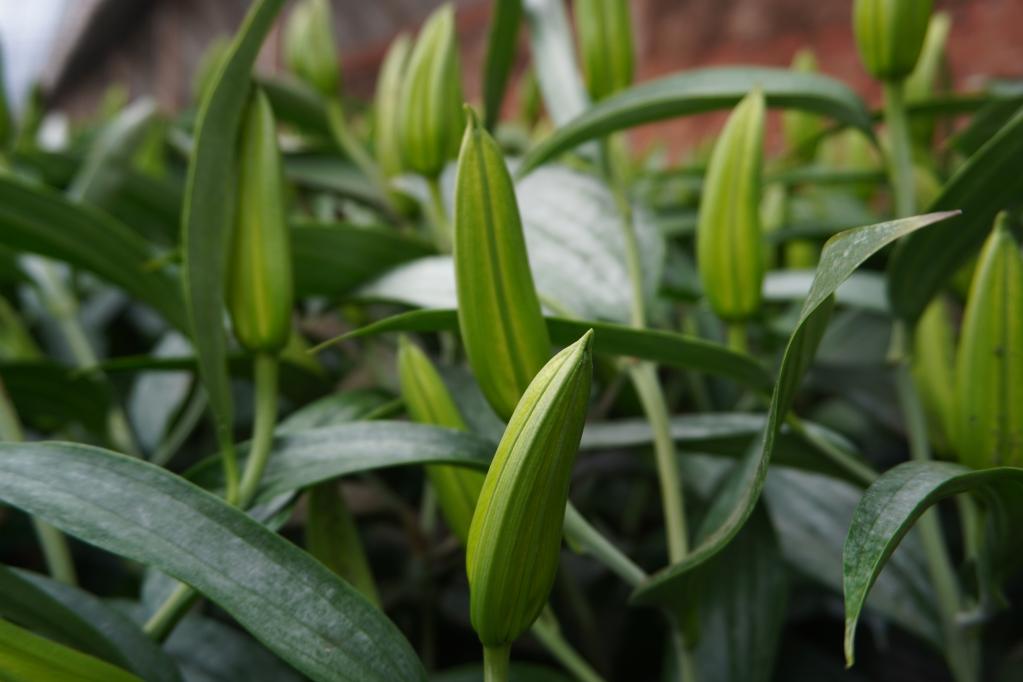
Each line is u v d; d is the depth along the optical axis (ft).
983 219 2.21
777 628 2.31
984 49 6.14
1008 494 1.91
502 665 1.79
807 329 1.86
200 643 2.22
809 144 3.22
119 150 2.92
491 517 1.73
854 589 1.65
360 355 2.96
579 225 2.39
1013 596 2.74
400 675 1.78
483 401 2.33
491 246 1.90
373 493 2.69
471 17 10.65
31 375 2.58
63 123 4.41
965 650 2.32
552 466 1.71
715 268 2.22
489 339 1.93
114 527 1.78
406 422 2.07
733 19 7.97
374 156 3.66
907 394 2.39
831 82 2.40
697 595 2.08
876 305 2.59
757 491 1.76
